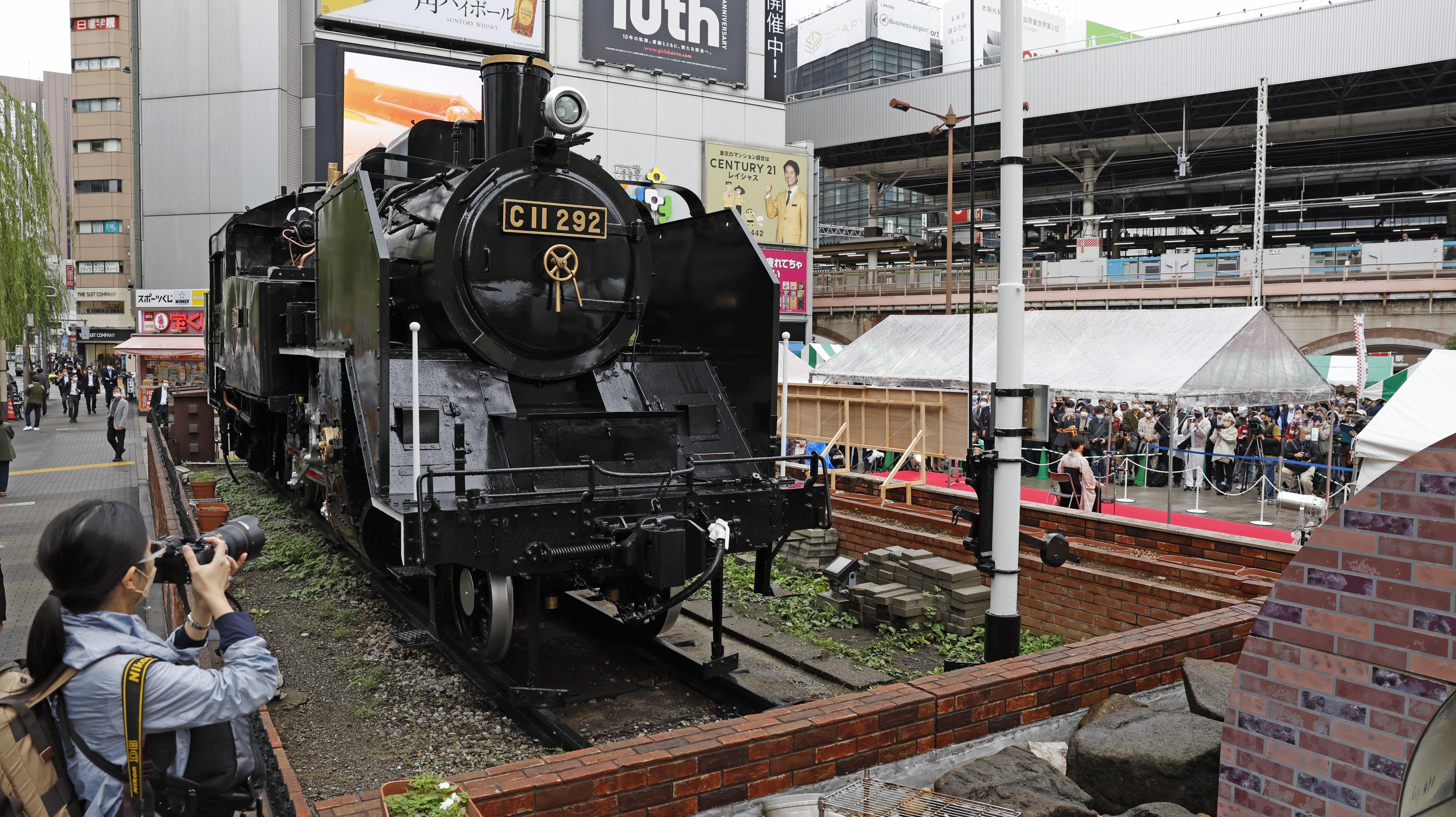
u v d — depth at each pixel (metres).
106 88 61.28
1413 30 33.41
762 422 6.44
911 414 10.91
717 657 5.79
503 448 5.73
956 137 44.69
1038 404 5.47
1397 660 2.54
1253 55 36.47
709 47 28.27
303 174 24.91
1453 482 2.41
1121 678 4.82
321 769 4.64
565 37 26.05
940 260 46.66
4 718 1.89
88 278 62.31
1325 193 47.19
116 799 2.00
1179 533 7.24
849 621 7.43
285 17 24.61
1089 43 55.53
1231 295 33.69
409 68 24.03
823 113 48.59
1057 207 52.91
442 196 6.16
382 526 5.96
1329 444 14.23
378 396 5.28
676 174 28.14
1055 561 5.63
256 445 11.73
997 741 4.33
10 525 12.20
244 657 2.13
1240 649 5.42
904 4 70.81
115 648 2.01
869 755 3.92
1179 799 3.78
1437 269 30.36
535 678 5.29
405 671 5.95
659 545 5.13
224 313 11.40
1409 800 2.56
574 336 6.46
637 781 3.32
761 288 6.46
